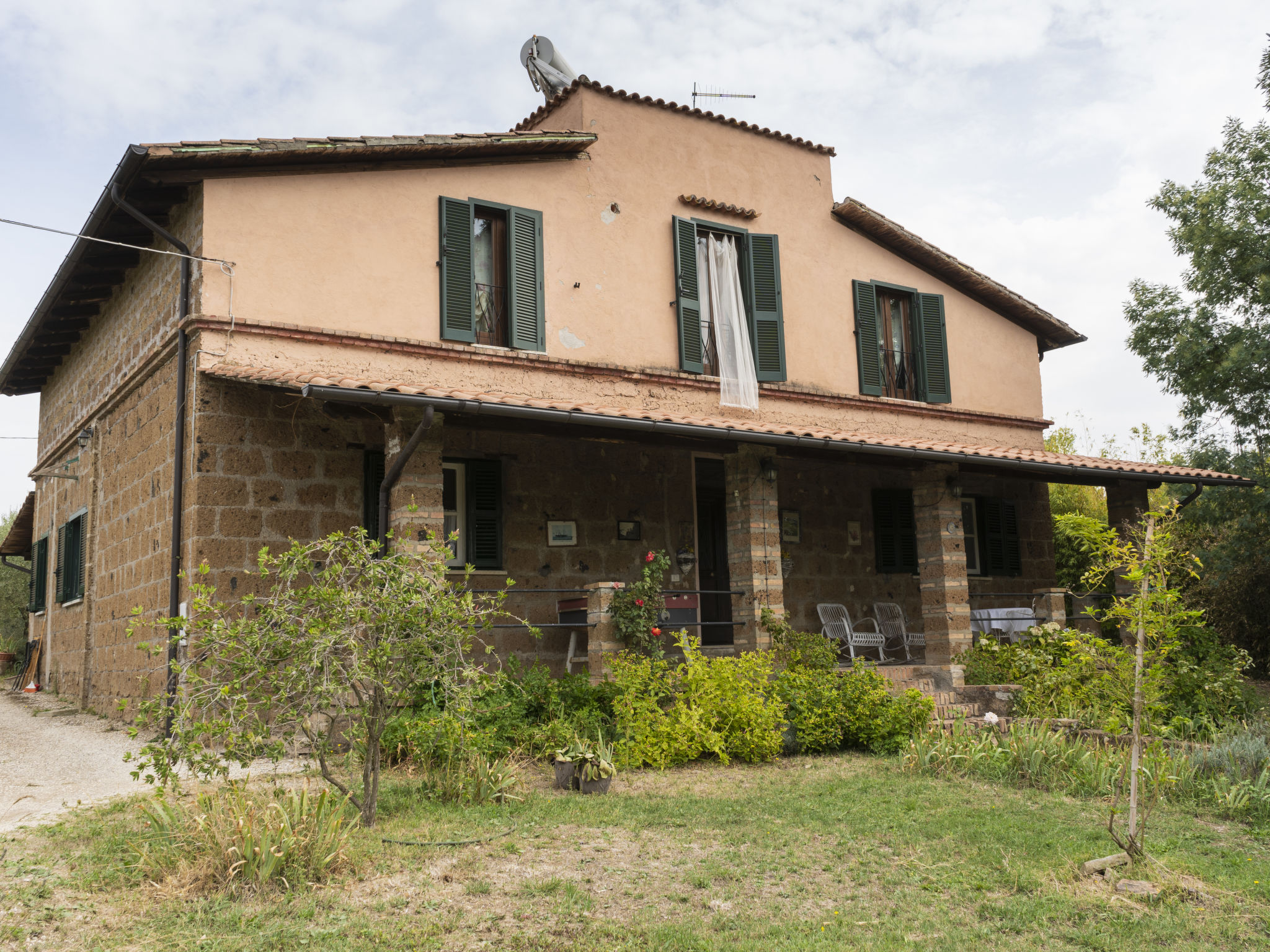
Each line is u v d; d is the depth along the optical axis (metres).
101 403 11.77
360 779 6.93
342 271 9.61
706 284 12.59
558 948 4.13
